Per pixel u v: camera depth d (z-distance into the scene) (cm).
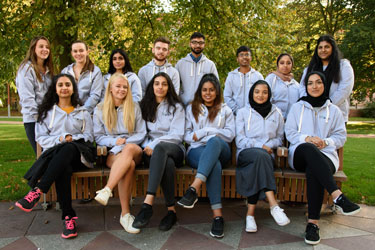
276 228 286
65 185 271
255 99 322
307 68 355
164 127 329
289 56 377
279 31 746
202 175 270
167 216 287
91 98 356
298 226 290
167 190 283
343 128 306
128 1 611
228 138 323
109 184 264
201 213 321
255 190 274
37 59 340
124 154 280
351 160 615
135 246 251
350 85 326
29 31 639
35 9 622
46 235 268
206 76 329
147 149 307
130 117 319
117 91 311
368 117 2717
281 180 313
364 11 1524
